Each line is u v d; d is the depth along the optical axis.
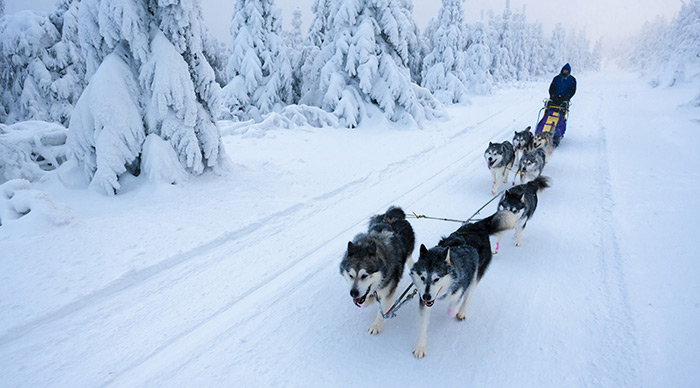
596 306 4.28
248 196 8.45
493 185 8.48
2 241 6.04
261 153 12.55
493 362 3.58
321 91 18.59
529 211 5.88
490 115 21.34
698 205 6.31
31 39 18.03
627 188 7.80
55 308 4.40
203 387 3.39
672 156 9.62
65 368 3.61
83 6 8.27
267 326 4.24
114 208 7.65
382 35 18.59
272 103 20.19
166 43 8.57
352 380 3.44
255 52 20.08
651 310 4.05
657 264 4.88
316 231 6.78
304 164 11.17
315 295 4.82
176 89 8.52
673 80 30.50
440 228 6.69
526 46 58.62
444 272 3.48
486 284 4.88
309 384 3.40
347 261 3.74
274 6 20.17
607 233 6.00
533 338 3.86
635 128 13.87
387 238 4.29
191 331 4.18
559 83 12.21
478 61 35.59
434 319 4.29
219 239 6.31
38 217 6.46
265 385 3.40
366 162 11.33
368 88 17.22
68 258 5.55
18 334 4.06
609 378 3.27
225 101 19.66
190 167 9.31
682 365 3.28
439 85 30.17
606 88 34.88
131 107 8.38
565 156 11.00
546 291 4.66
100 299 4.75
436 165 10.98
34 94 18.91
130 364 3.68
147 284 5.10
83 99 8.17
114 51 8.66
